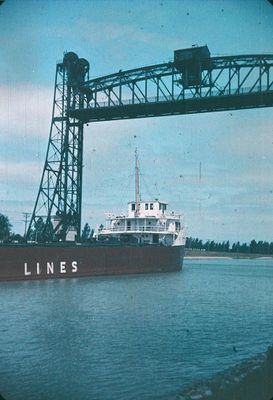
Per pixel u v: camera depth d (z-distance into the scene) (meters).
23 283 44.84
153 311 30.41
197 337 22.69
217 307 33.00
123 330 23.98
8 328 24.05
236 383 13.89
